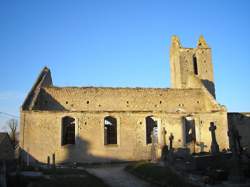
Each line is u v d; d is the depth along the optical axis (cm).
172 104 3891
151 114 3550
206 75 5166
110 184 2014
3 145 4722
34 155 3169
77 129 3334
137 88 3866
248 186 1598
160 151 3244
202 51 5262
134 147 3412
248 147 4097
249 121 4322
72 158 3253
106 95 3750
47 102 3591
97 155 3312
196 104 3975
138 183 2020
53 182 1891
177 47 5225
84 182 1923
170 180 1878
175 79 5303
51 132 3262
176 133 3566
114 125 3550
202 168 2162
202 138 3628
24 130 3206
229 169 1892
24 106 3294
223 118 3725
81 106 3647
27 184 1861
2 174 1758
